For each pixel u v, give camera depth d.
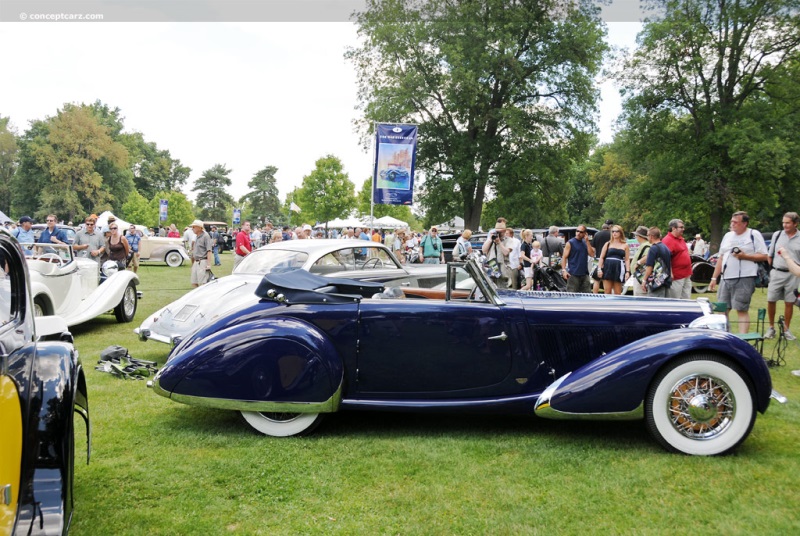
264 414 3.72
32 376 2.13
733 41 26.27
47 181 62.81
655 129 28.62
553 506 2.68
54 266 7.01
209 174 106.81
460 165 29.08
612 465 3.18
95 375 5.36
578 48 27.89
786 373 5.54
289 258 6.32
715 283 7.15
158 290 12.92
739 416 3.26
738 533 2.41
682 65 26.94
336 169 51.69
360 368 3.69
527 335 3.68
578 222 60.47
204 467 3.18
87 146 62.91
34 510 1.88
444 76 27.16
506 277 10.27
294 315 3.69
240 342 3.57
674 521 2.52
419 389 3.71
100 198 64.69
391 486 2.93
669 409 3.34
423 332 3.67
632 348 3.40
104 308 7.61
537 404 3.52
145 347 6.82
